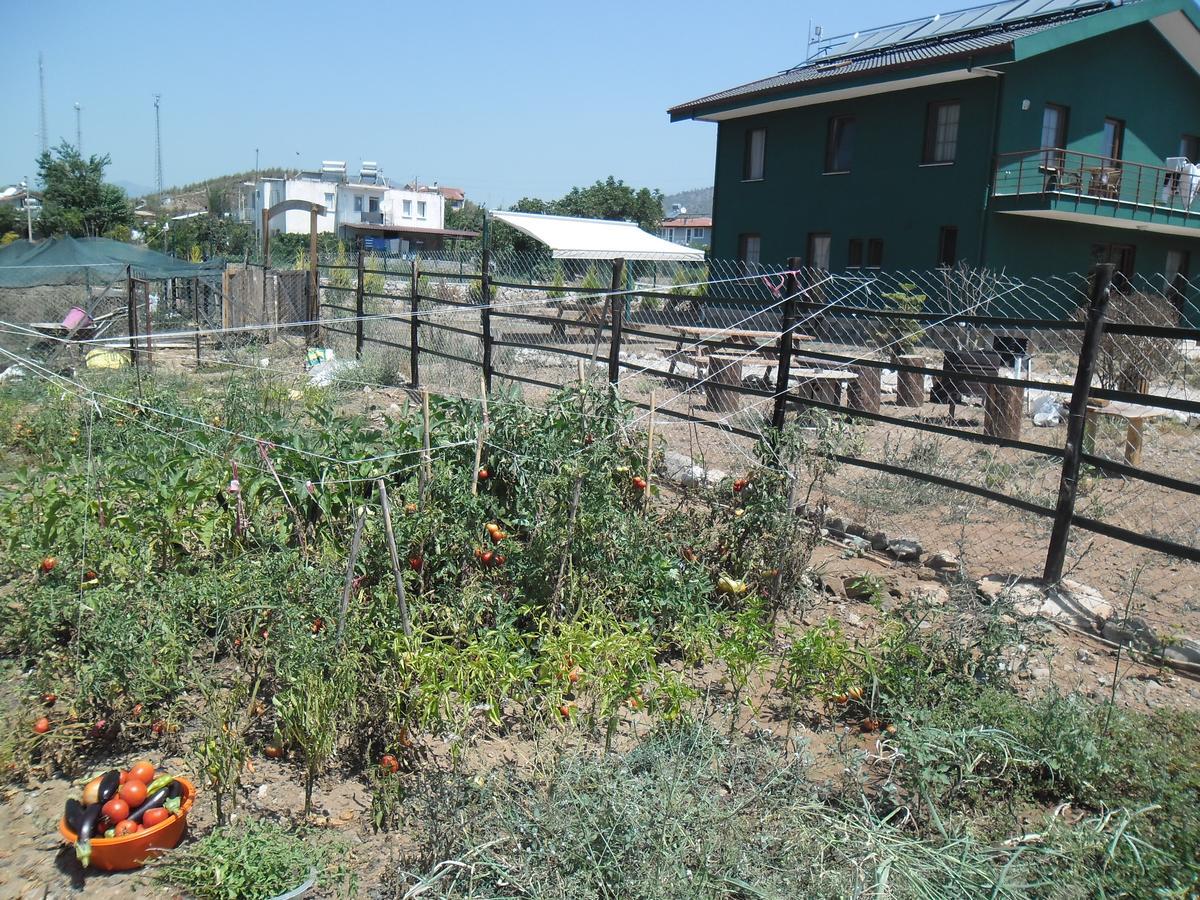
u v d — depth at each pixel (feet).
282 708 11.25
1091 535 21.03
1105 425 30.63
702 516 17.88
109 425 24.07
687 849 8.97
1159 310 38.65
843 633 15.98
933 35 74.59
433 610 13.62
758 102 74.38
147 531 15.89
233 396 27.86
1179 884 9.06
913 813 10.67
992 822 10.68
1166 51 71.87
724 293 79.77
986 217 63.31
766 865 8.90
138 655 12.00
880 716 13.05
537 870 8.70
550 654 12.64
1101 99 68.28
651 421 17.93
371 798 11.25
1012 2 73.05
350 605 13.03
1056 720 11.72
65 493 16.35
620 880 8.57
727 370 34.55
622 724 12.64
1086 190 64.95
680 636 14.60
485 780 10.33
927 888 8.73
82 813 9.98
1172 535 20.85
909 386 37.52
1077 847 9.55
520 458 16.19
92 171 135.85
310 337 50.67
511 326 58.65
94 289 57.77
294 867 9.64
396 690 11.35
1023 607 16.71
